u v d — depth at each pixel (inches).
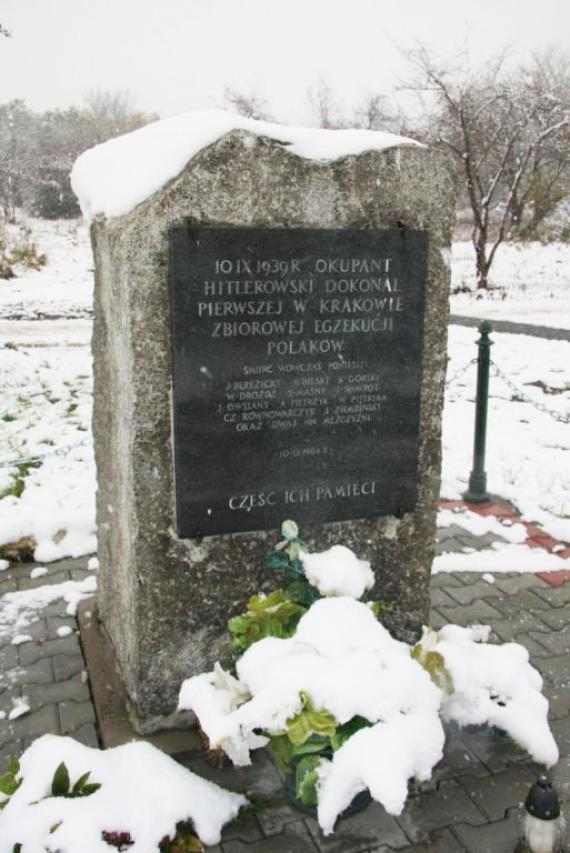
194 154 106.7
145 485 113.3
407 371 124.6
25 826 90.4
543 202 1042.1
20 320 597.9
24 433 291.7
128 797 95.7
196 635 120.9
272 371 116.0
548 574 178.1
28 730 123.1
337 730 98.4
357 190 114.8
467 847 100.4
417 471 129.9
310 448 121.3
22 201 1425.9
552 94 911.7
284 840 101.3
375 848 100.3
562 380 386.6
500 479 239.9
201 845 96.1
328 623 107.3
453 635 122.2
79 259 1007.0
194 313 109.3
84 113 1993.1
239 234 109.3
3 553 183.8
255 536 121.5
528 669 119.3
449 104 820.0
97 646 143.7
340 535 127.8
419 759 94.2
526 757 116.7
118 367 115.0
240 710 95.8
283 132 111.2
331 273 116.0
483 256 807.7
